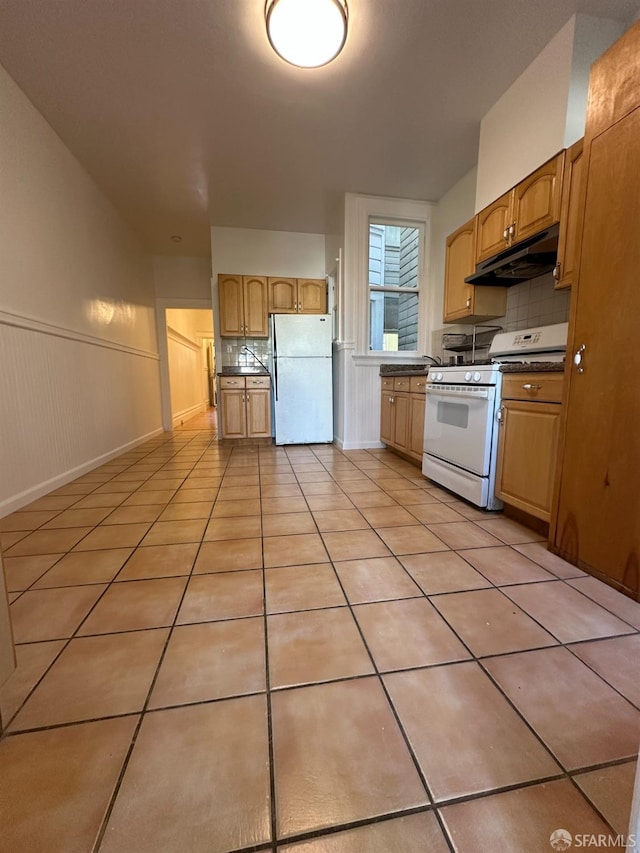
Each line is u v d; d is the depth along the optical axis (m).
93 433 3.23
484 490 2.11
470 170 3.17
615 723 0.83
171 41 1.94
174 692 0.92
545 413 1.71
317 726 0.83
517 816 0.66
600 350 1.38
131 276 4.34
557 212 1.87
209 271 5.35
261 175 3.25
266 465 3.31
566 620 1.18
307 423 4.20
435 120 2.54
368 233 3.66
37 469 2.41
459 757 0.76
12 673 0.96
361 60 2.05
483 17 1.82
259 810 0.67
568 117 1.89
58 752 0.77
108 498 2.41
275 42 1.82
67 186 2.86
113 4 1.75
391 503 2.29
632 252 1.26
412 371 3.08
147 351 4.88
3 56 2.03
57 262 2.70
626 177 1.27
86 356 3.13
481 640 1.09
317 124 2.59
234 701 0.89
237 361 4.85
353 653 1.04
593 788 0.70
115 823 0.65
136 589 1.36
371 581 1.41
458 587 1.37
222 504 2.28
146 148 2.86
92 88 2.26
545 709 0.87
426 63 2.08
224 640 1.09
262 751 0.77
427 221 3.75
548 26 1.87
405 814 0.66
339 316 3.97
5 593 0.94
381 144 2.81
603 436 1.38
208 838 0.63
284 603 1.27
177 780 0.72
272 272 4.53
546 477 1.71
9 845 0.62
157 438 4.91
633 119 1.24
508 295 2.74
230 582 1.40
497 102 2.37
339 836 0.63
